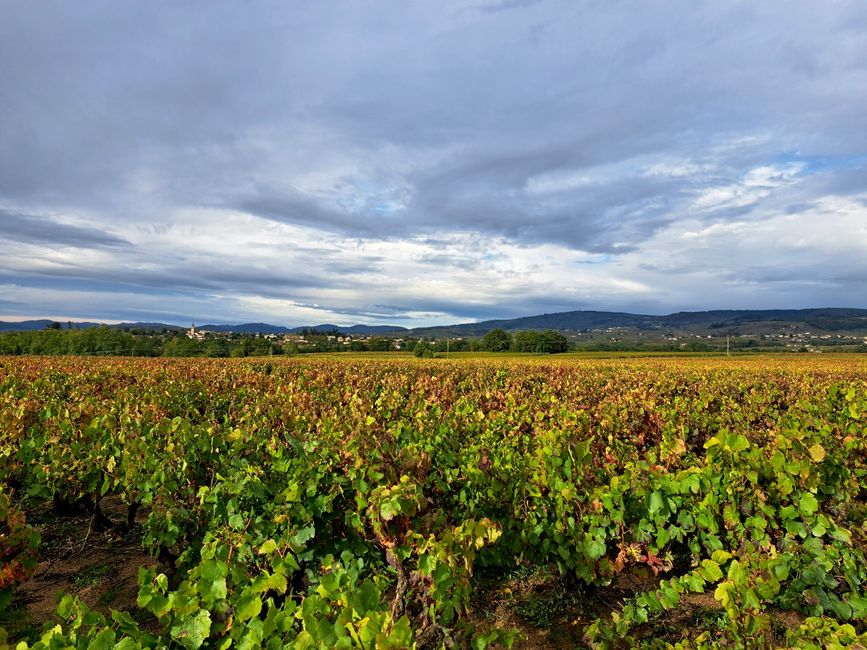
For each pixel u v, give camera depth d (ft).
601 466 17.58
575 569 14.51
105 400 33.01
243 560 11.95
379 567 13.47
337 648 6.88
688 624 13.56
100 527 20.31
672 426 23.15
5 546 11.23
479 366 84.84
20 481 19.94
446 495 15.88
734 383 49.85
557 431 19.29
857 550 12.26
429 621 10.22
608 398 36.50
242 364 83.41
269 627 8.11
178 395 35.01
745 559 11.68
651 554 13.66
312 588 11.89
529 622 14.12
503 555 15.84
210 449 16.93
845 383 47.44
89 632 7.51
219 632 8.98
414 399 34.42
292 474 14.16
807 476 13.21
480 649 9.98
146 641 7.96
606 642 12.12
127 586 15.88
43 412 24.45
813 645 9.37
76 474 18.48
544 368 78.59
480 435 21.62
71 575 16.56
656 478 14.15
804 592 12.10
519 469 16.22
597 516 13.73
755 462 13.51
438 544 9.73
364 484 13.01
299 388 39.96
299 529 12.54
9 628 13.52
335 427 19.60
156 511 16.11
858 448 17.74
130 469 16.49
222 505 14.03
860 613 11.53
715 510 13.48
